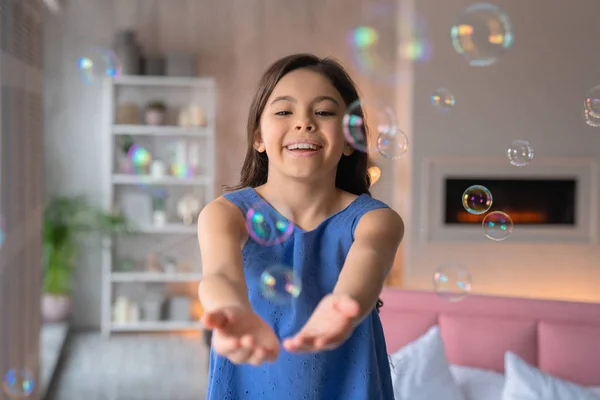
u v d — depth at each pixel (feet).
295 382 2.76
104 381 13.94
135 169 18.20
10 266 8.04
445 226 14.99
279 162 2.78
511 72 14.84
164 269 18.57
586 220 14.88
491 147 14.93
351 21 18.35
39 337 10.26
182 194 18.78
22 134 8.88
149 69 17.99
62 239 17.57
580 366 9.43
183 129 17.99
